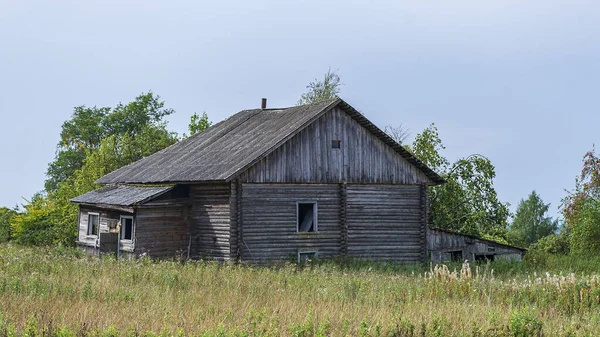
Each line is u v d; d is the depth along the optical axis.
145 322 15.21
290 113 36.88
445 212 43.12
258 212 32.22
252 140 34.84
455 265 33.44
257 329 14.59
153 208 33.38
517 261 36.28
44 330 13.91
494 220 44.00
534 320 16.19
